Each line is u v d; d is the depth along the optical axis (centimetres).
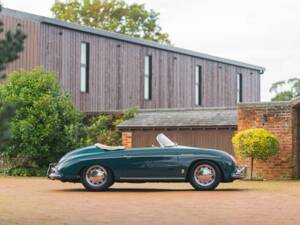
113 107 3153
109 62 3139
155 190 1662
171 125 2505
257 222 1005
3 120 610
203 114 2527
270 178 2234
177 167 1612
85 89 3020
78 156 1627
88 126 2725
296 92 5028
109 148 1631
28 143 2408
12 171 2466
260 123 2280
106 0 5275
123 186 1833
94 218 1052
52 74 2502
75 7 5259
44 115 2398
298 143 2262
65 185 1867
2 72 661
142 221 1013
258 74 4169
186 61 3581
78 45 2981
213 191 1606
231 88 3888
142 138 2570
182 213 1123
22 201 1353
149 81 3378
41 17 2777
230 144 2402
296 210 1173
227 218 1053
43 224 978
